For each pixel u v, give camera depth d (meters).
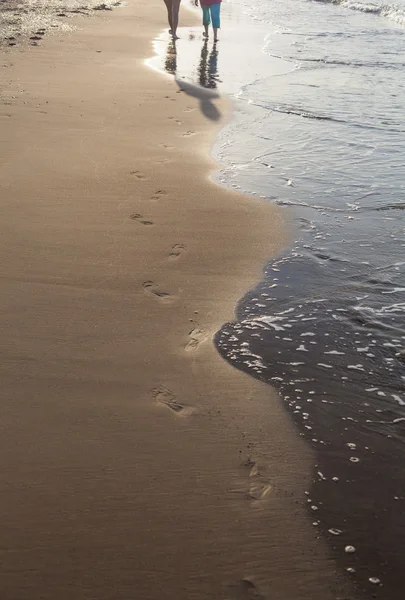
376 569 2.42
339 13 19.41
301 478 2.83
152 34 14.38
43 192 5.62
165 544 2.46
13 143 6.80
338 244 5.00
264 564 2.41
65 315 3.90
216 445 2.98
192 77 10.38
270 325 3.96
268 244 4.97
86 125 7.57
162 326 3.87
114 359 3.53
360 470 2.90
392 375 3.54
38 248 4.65
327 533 2.56
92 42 12.91
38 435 2.95
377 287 4.39
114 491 2.68
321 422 3.18
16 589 2.26
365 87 10.03
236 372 3.51
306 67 11.46
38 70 10.15
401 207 5.68
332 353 3.71
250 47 13.38
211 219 5.34
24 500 2.61
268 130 7.86
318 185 6.19
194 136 7.52
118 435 2.99
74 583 2.29
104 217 5.21
